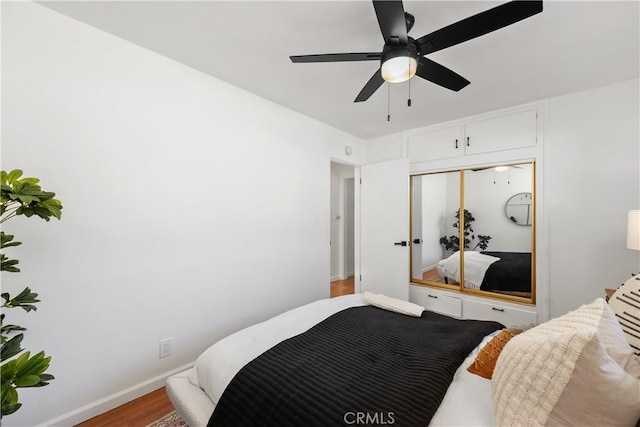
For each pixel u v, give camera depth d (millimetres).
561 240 2574
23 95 1457
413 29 1653
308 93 2549
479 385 1109
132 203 1827
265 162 2664
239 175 2447
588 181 2445
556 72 2146
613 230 2340
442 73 1681
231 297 2381
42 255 1504
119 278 1771
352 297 2234
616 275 2330
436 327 1605
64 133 1574
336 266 5270
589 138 2439
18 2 1448
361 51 1912
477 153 3062
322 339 1448
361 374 1132
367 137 3939
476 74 2174
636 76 2209
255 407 1045
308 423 928
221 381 1210
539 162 2680
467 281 3195
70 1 1476
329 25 1646
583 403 723
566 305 2551
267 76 2248
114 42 1756
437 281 3439
